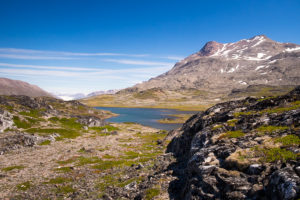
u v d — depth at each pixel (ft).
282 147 55.52
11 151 190.70
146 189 73.10
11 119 273.95
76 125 344.08
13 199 90.33
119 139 272.51
